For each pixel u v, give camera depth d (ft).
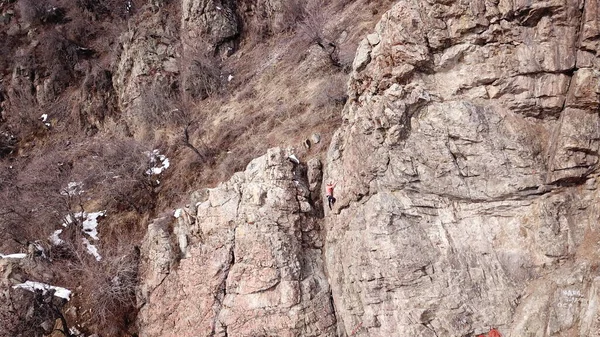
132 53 100.78
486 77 46.73
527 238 44.68
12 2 135.13
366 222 49.80
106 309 66.08
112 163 85.87
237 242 58.65
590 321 38.81
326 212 58.08
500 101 46.80
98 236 76.59
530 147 45.27
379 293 48.32
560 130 44.14
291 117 73.97
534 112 46.03
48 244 75.00
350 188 53.11
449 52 48.21
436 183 47.26
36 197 82.12
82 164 90.53
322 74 78.84
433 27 48.26
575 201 43.78
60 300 69.00
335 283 54.03
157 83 95.76
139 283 66.54
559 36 44.47
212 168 75.87
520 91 46.11
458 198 47.06
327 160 59.11
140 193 79.46
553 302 41.39
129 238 74.02
